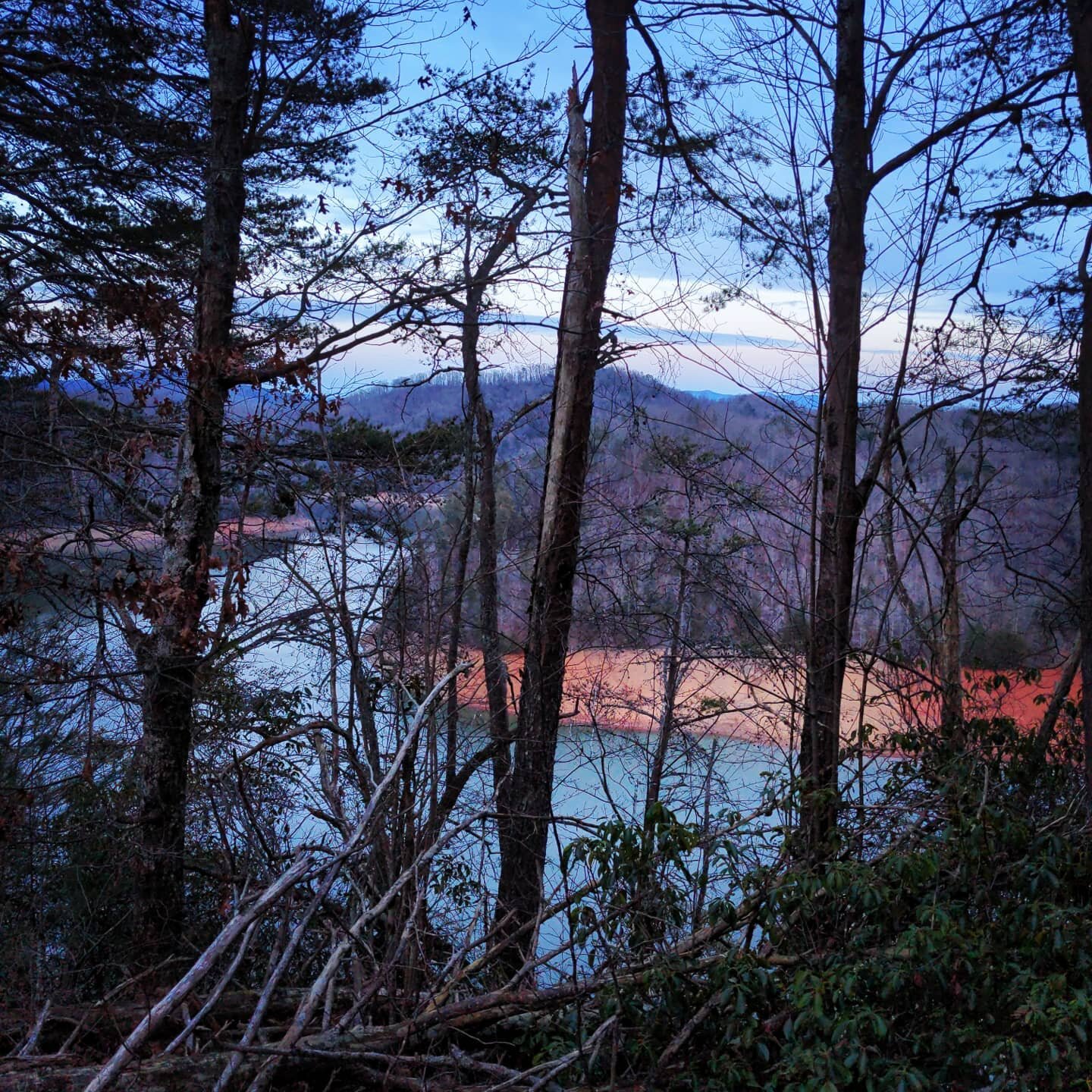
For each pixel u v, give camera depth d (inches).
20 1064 174.1
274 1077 174.1
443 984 231.8
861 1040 168.2
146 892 292.4
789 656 291.4
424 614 303.7
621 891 200.1
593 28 415.2
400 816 223.9
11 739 318.0
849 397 313.9
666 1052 182.2
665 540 365.1
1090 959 173.0
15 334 319.9
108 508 352.5
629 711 358.3
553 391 410.3
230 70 354.3
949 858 209.2
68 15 388.5
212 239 347.6
